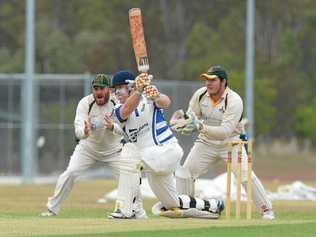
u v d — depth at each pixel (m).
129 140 56.41
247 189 59.59
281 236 47.66
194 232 47.88
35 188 114.44
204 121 62.03
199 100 61.75
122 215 56.47
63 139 136.75
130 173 56.41
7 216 63.94
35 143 135.25
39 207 81.75
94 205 84.56
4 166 139.50
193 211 57.44
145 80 55.12
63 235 46.41
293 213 76.44
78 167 65.44
